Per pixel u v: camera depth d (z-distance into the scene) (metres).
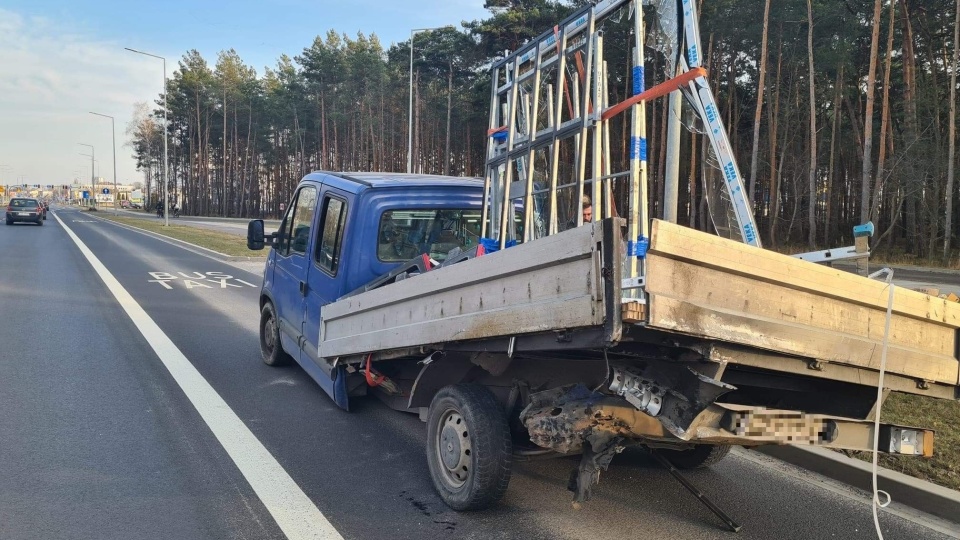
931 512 4.40
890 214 41.88
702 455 4.85
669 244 2.66
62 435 5.36
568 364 3.71
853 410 4.02
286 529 3.90
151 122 117.62
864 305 3.47
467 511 4.18
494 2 43.34
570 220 5.12
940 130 38.00
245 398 6.60
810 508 4.46
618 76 24.48
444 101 62.91
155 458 4.95
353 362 5.55
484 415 4.02
